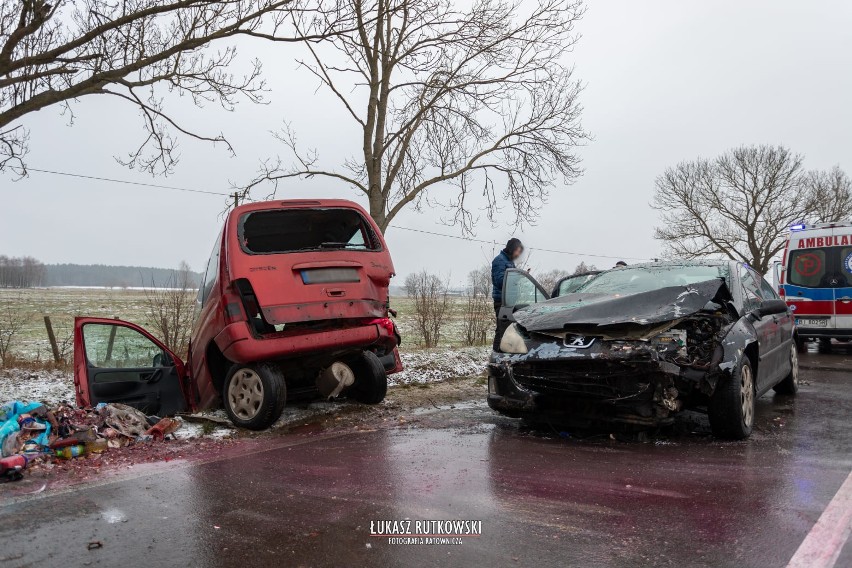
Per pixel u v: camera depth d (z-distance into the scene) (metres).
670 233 40.50
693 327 5.45
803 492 3.93
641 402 5.14
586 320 5.39
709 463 4.68
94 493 4.14
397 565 2.97
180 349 11.09
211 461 4.99
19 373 10.47
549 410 5.61
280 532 3.40
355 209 6.74
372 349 7.20
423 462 4.83
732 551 3.07
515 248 9.07
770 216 37.94
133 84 6.68
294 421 6.54
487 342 16.58
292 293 5.96
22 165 6.83
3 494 4.12
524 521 3.52
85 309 28.08
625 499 3.88
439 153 11.13
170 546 3.21
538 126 11.05
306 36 6.79
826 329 12.95
